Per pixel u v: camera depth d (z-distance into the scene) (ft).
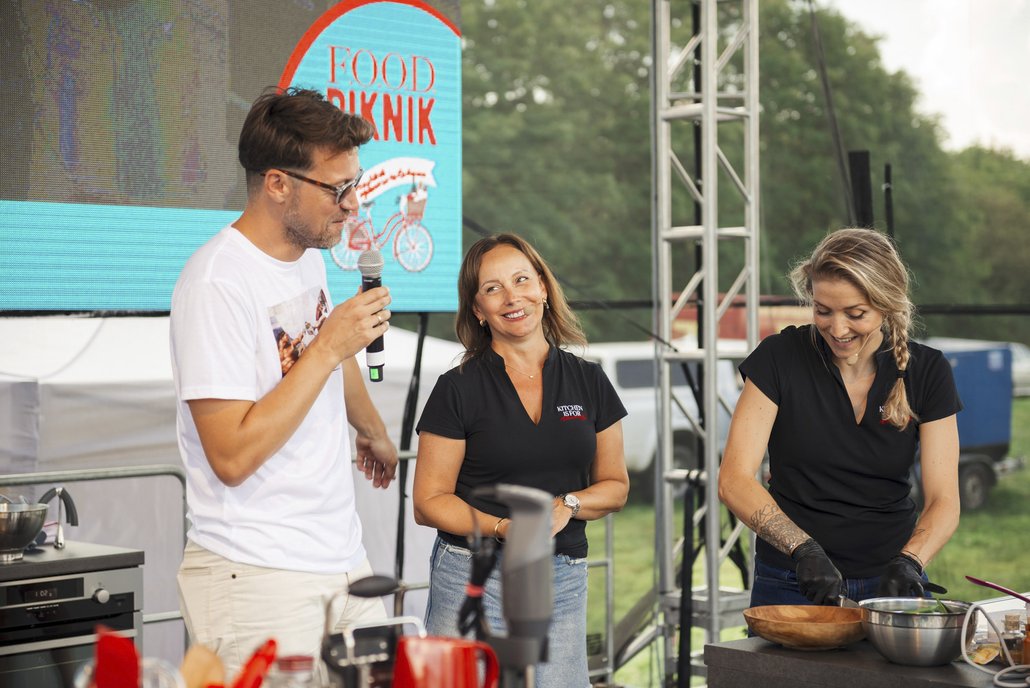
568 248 61.36
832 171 58.75
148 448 16.81
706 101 17.11
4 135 12.24
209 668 5.65
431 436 9.77
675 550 18.74
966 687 6.63
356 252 14.37
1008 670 6.83
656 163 18.06
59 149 12.52
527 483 9.75
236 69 13.50
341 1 14.16
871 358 9.27
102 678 5.27
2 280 12.23
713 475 17.16
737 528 18.22
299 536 8.38
